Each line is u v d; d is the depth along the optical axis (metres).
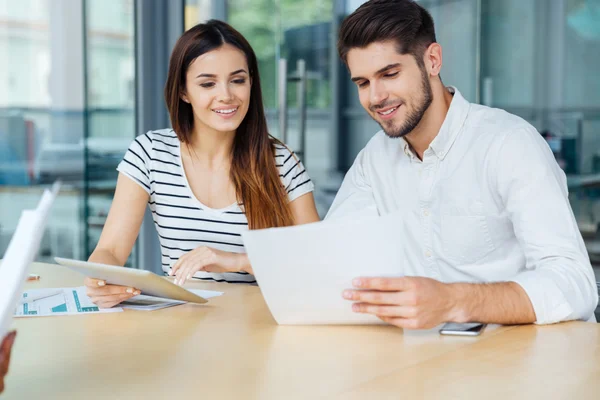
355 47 1.63
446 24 2.97
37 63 3.40
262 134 2.13
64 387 0.97
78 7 3.39
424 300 1.20
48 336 1.25
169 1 3.52
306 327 1.30
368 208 1.92
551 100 2.79
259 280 1.26
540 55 2.79
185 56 2.01
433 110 1.72
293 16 3.32
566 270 1.37
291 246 1.21
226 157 2.12
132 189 2.06
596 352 1.11
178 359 1.10
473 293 1.25
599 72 2.68
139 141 2.12
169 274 1.99
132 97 3.52
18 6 3.37
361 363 1.07
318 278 1.23
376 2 1.62
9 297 0.79
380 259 1.21
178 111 2.09
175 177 2.09
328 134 3.27
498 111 1.74
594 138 2.71
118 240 2.01
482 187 1.69
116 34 3.46
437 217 1.80
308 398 0.91
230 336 1.24
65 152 3.45
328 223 1.20
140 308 1.47
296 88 3.33
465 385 0.96
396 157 1.89
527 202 1.54
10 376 1.02
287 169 2.20
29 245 0.83
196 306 1.49
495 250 1.74
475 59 2.91
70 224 3.49
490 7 2.86
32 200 3.47
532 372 1.01
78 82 3.43
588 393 0.93
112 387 0.97
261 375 1.01
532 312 1.28
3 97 3.42
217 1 3.49
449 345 1.16
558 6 2.74
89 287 1.47
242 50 2.04
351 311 1.26
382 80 1.63
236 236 2.08
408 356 1.10
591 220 2.76
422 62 1.65
